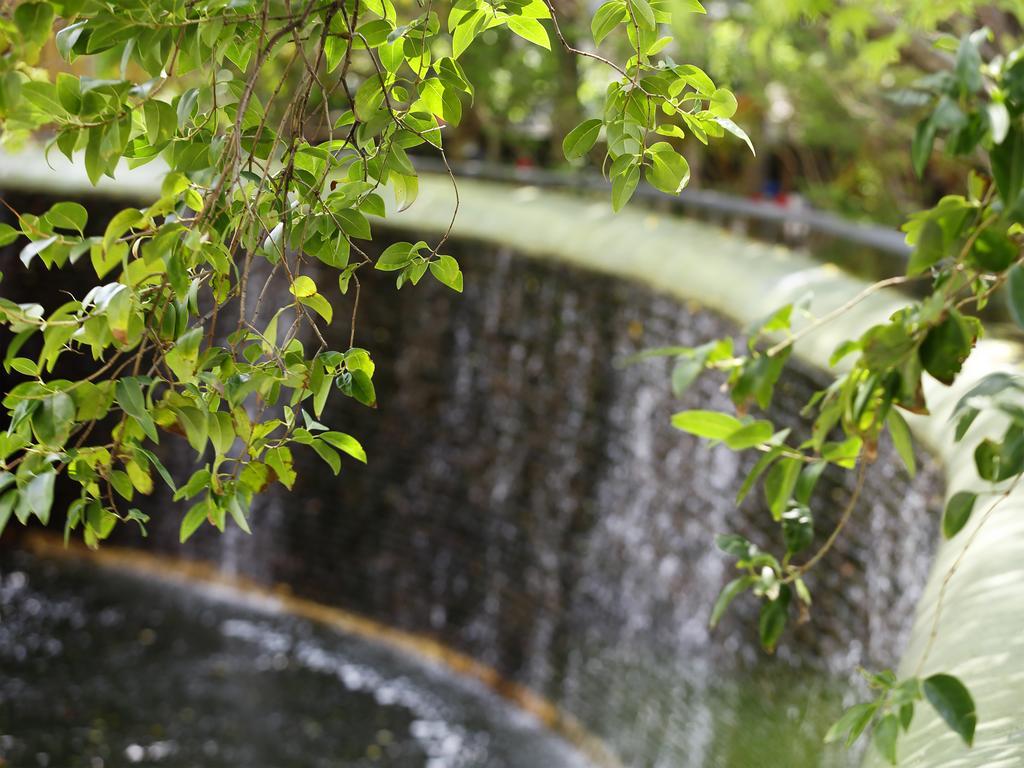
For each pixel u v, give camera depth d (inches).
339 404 387.5
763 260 289.4
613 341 318.3
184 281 65.5
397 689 362.0
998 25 253.9
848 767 203.6
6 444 70.9
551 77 505.7
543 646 338.6
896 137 444.1
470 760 326.6
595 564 323.0
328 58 76.0
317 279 381.1
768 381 62.1
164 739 338.0
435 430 370.0
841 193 511.5
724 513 271.6
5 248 414.6
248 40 75.0
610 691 309.9
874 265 286.8
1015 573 121.3
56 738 335.3
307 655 382.0
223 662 379.2
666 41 73.1
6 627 391.5
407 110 76.2
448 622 370.9
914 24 230.5
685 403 288.0
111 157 67.5
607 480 319.3
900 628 194.4
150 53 65.8
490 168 453.1
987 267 52.6
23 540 445.1
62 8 60.9
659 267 308.7
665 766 281.0
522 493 346.6
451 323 362.9
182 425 72.2
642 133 74.3
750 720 248.4
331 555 399.2
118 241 64.6
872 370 58.2
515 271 347.9
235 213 72.4
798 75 426.3
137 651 383.6
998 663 104.7
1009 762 88.9
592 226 343.3
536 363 341.7
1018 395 155.3
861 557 212.5
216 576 425.1
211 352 73.0
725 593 81.2
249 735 340.5
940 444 183.8
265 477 77.9
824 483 227.6
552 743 325.7
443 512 370.3
